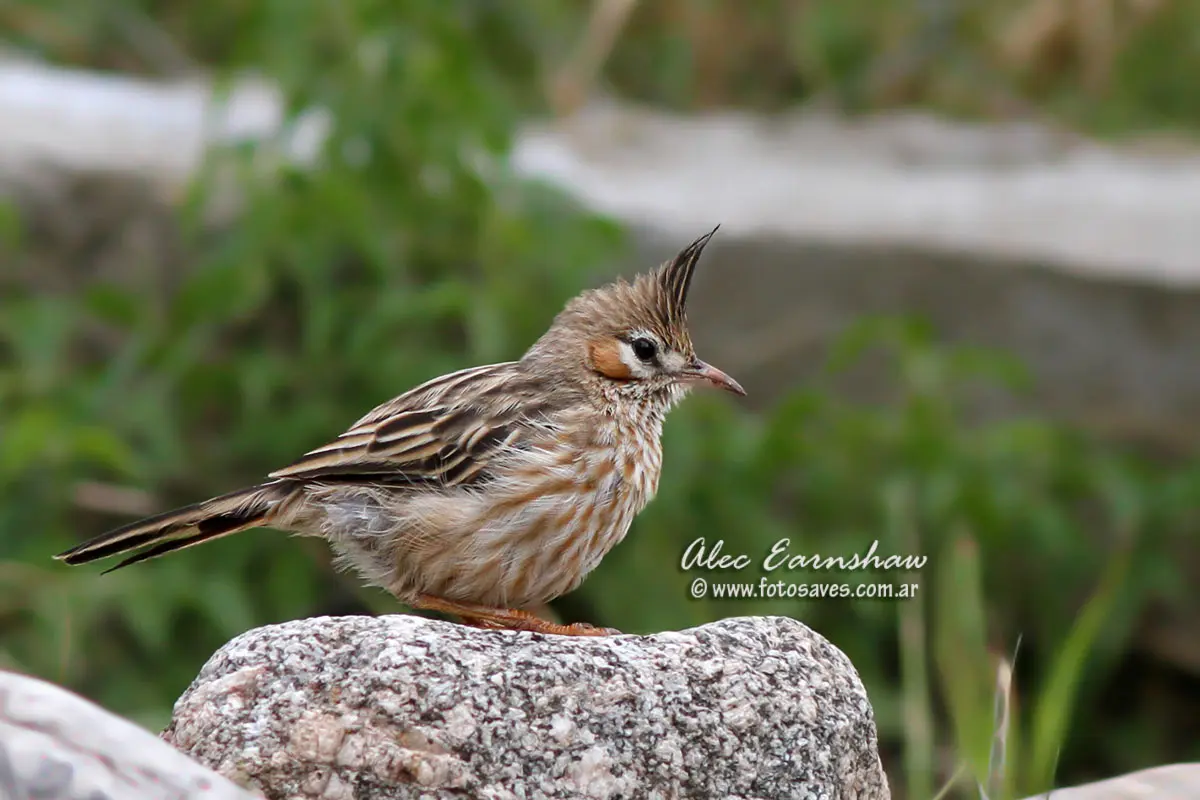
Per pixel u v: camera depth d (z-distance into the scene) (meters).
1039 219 14.34
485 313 11.40
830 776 6.26
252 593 11.61
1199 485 12.34
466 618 7.63
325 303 11.61
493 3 17.27
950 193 15.18
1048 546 12.01
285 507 7.60
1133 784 7.80
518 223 12.16
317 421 11.56
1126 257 13.38
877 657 11.90
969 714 7.89
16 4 17.95
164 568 11.22
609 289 8.23
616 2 16.91
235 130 14.50
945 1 18.70
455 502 7.39
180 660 11.50
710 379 8.12
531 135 16.56
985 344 13.27
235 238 12.03
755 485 11.84
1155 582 12.45
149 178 13.19
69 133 14.16
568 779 5.96
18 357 12.62
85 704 5.44
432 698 5.95
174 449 11.62
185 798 5.24
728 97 18.95
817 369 13.29
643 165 15.88
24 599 11.05
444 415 7.63
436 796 5.86
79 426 11.14
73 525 11.91
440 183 12.30
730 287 13.34
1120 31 18.16
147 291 13.02
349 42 12.21
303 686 6.00
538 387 7.92
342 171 11.99
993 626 12.38
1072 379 13.20
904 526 11.72
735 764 6.13
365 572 7.64
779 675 6.32
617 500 7.76
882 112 18.52
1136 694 13.27
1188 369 13.11
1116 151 17.03
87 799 5.11
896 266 13.28
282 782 5.88
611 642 6.26
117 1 18.17
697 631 6.43
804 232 13.38
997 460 12.20
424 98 11.95
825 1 18.72
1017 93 18.52
